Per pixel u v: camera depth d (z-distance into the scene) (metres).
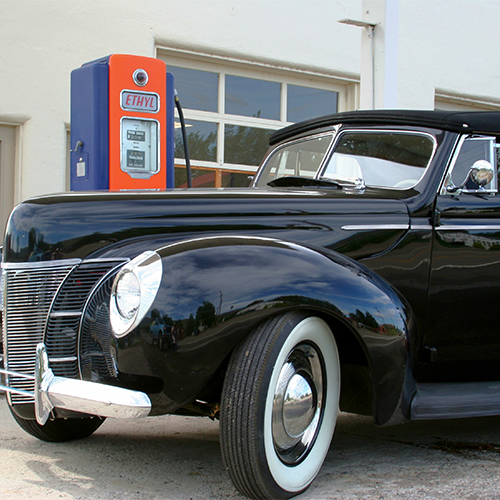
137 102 4.76
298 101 7.98
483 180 2.86
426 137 3.04
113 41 6.54
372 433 3.22
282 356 2.14
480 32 9.12
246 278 2.13
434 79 8.73
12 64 6.05
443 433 3.24
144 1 6.70
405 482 2.42
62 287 2.36
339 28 7.96
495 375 3.06
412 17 8.50
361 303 2.27
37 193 6.21
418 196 2.87
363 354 2.43
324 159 3.38
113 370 2.12
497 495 2.28
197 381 2.08
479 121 3.03
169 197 2.58
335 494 2.27
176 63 7.14
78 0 6.34
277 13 7.52
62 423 2.89
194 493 2.27
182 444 2.93
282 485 2.15
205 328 2.06
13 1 6.02
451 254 2.88
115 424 3.34
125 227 2.46
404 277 2.79
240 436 2.07
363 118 3.28
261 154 7.79
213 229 2.54
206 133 7.36
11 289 2.44
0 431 3.11
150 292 2.07
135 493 2.26
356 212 2.74
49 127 6.25
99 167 4.67
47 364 2.22
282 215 2.64
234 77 7.52
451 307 2.90
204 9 7.07
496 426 3.42
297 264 2.23
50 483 2.36
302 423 2.28
